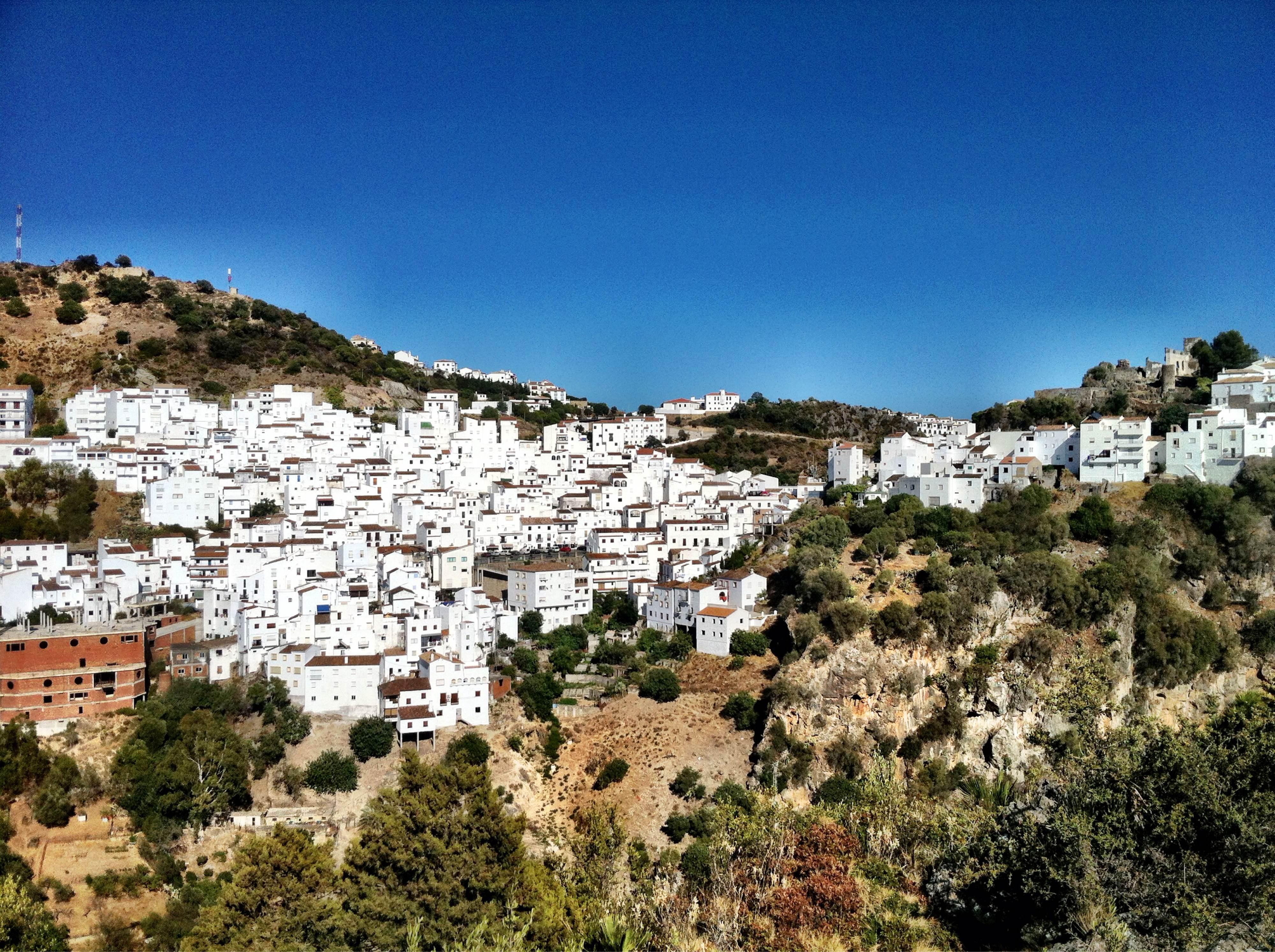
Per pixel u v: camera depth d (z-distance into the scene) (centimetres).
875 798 8700
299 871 8425
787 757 14100
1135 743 5991
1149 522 17962
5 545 17475
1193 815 5403
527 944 7256
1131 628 15825
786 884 6825
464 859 8144
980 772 14588
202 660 14888
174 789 12538
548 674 16200
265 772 13612
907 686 14750
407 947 7506
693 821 13012
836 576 16125
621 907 7812
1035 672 14925
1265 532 17862
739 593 17962
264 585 17288
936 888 6625
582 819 13588
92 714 13500
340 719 14588
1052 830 5741
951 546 17962
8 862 11225
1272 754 5709
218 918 8031
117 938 10844
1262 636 16800
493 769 14062
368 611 16650
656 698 15938
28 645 13312
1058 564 16088
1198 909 5091
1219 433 19450
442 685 14538
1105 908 5375
